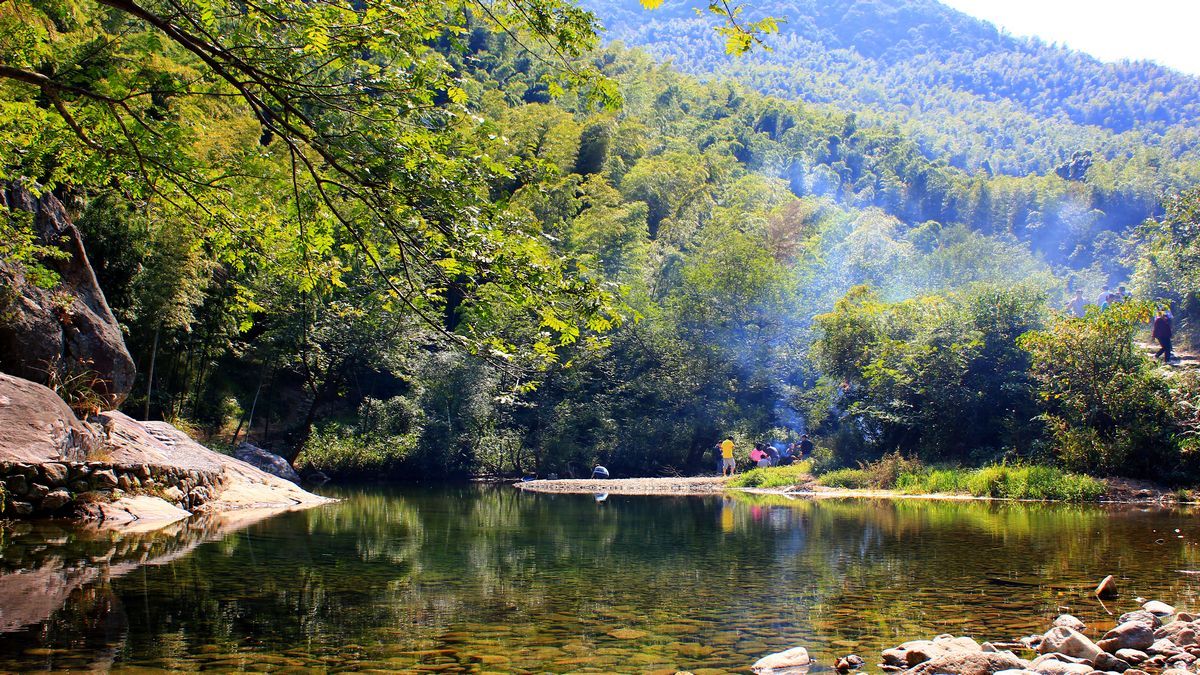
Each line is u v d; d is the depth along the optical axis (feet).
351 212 25.76
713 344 120.16
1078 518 46.68
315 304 103.86
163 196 27.45
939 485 68.28
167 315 87.51
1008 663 16.48
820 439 89.40
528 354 25.30
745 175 296.51
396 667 16.34
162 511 41.19
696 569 28.81
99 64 23.66
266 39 23.13
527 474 108.17
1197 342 93.97
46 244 49.47
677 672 16.30
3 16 26.66
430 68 24.27
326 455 105.81
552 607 22.31
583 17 23.73
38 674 15.01
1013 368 77.36
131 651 16.79
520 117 188.75
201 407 113.80
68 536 32.89
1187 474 61.41
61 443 39.27
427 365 112.16
